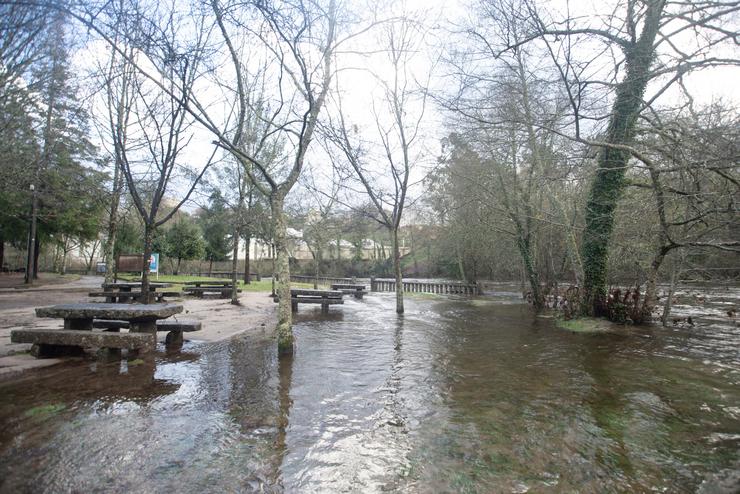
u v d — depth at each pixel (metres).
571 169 7.56
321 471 3.13
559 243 19.62
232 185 20.53
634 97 6.94
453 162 16.66
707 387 5.48
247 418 4.14
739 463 3.40
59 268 42.78
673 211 9.71
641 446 3.69
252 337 8.69
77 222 25.34
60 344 5.92
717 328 10.79
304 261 56.16
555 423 4.18
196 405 4.48
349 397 4.87
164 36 6.02
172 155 9.21
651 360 7.08
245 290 23.34
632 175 10.90
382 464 3.26
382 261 57.19
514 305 18.22
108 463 3.15
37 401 4.46
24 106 8.16
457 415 4.36
